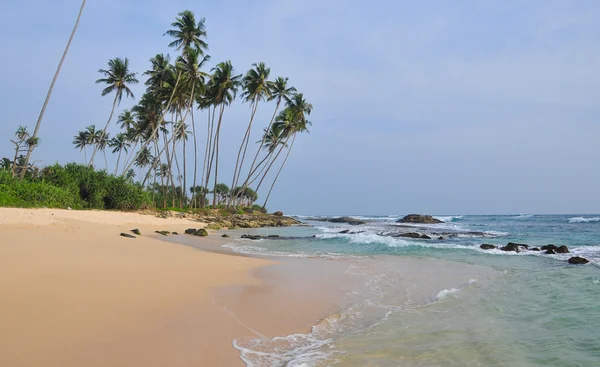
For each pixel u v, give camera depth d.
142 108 41.56
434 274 9.86
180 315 5.39
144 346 4.17
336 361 4.07
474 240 21.55
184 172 48.91
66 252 9.23
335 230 31.14
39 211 20.22
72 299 5.57
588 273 9.94
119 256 9.67
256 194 79.25
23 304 5.14
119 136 58.19
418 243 19.03
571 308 6.41
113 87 38.00
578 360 4.15
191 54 37.28
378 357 4.22
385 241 19.22
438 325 5.54
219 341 4.54
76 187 30.12
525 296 7.39
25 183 25.17
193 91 39.34
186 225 28.52
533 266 11.35
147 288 6.67
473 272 10.20
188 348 4.23
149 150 60.56
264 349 4.39
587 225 39.84
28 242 10.02
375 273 9.93
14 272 6.77
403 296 7.43
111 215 26.28
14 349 3.78
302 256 13.49
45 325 4.49
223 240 19.28
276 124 48.09
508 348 4.54
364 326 5.51
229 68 41.19
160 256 10.56
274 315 5.80
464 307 6.61
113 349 4.00
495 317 5.96
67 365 3.52
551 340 4.83
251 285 7.79
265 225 39.25
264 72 42.50
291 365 3.93
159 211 37.25
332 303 6.77
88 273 7.31
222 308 5.93
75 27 29.09
